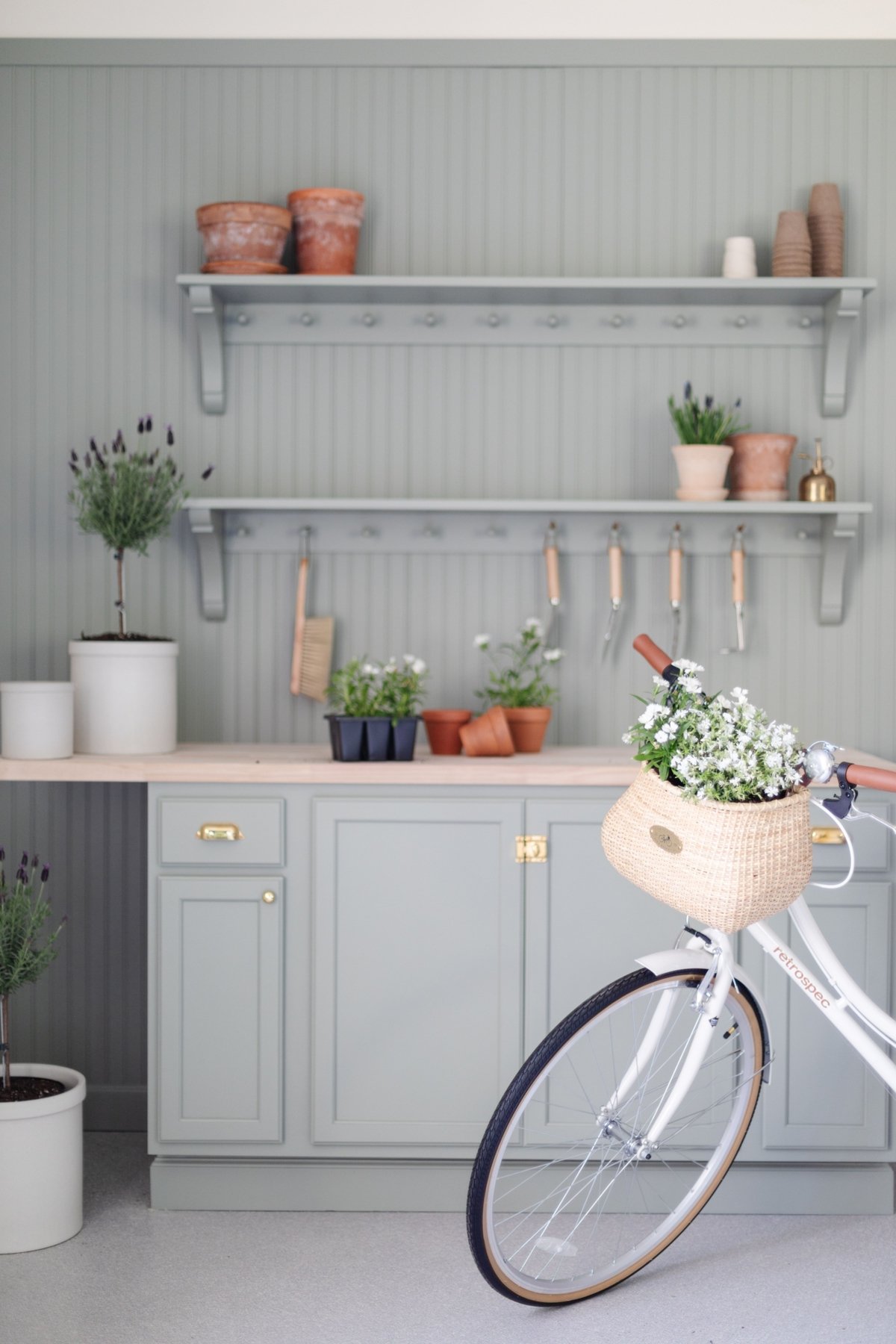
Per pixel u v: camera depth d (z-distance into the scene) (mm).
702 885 1536
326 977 2164
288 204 2480
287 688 2619
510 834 2160
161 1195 2215
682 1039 2148
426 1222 2174
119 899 2615
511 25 2559
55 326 2598
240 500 2395
